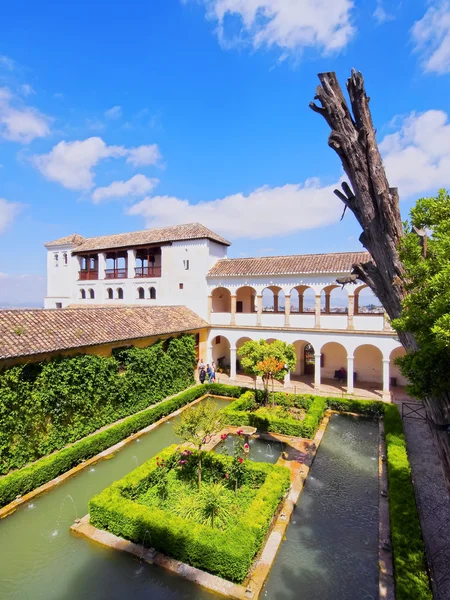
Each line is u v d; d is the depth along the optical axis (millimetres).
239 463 10766
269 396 19812
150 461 11469
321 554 8422
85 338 15305
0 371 11734
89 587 7484
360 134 6188
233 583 7340
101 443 13820
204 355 26812
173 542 7941
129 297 30906
